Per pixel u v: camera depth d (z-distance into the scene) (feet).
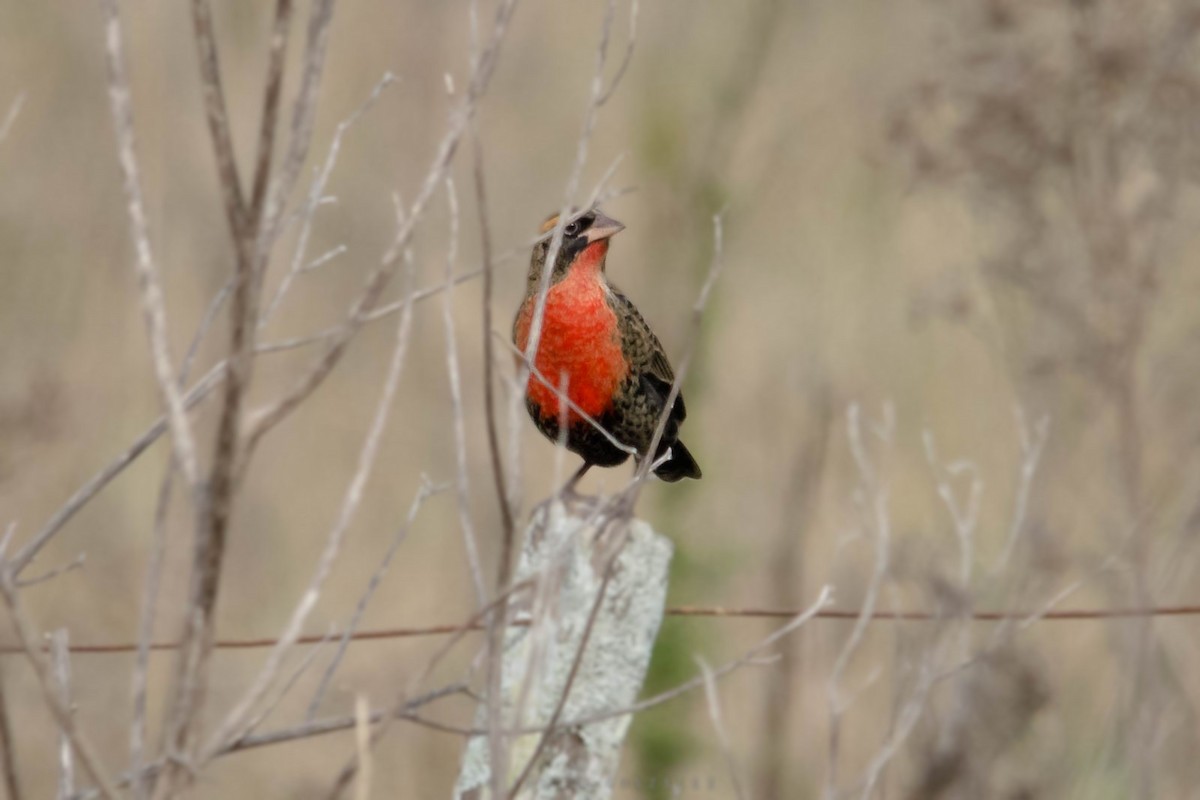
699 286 45.57
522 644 20.94
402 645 44.86
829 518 44.39
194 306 49.49
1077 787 28.35
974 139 32.42
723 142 48.60
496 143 57.11
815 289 50.72
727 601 40.98
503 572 16.10
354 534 48.24
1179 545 27.53
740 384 47.55
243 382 13.98
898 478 44.75
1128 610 26.27
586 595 20.79
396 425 50.88
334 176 53.57
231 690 41.32
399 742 41.98
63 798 16.71
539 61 58.49
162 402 14.19
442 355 51.62
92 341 47.93
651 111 48.67
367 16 56.29
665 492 40.86
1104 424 31.37
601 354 31.73
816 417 44.50
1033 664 28.37
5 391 40.65
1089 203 31.60
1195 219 32.07
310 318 51.70
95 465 44.86
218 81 13.79
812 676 39.11
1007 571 29.37
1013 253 32.14
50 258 48.93
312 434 50.26
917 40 48.14
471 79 15.42
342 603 46.26
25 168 50.65
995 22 32.76
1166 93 31.14
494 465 15.88
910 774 28.14
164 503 15.10
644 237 47.67
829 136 52.80
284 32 13.70
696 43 51.93
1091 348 30.86
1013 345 33.58
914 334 48.60
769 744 37.68
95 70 52.19
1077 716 30.42
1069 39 31.91
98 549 42.55
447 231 54.80
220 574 14.29
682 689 18.31
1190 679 29.27
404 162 55.01
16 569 16.33
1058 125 31.71
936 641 23.90
